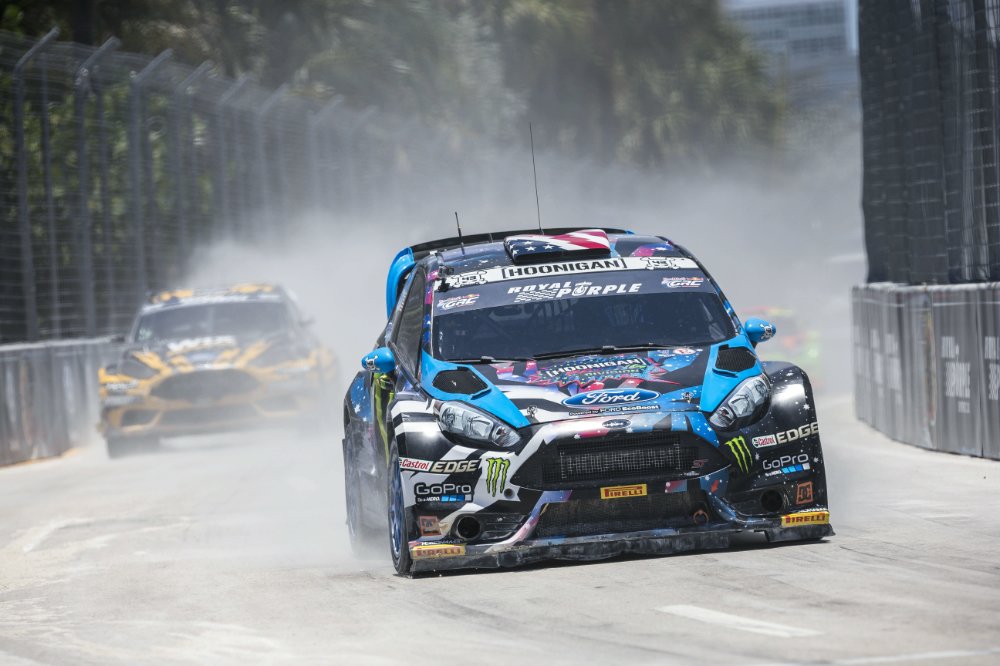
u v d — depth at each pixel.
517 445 24.78
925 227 48.31
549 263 29.80
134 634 22.28
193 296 66.88
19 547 34.75
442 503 25.03
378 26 153.12
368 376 31.27
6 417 62.75
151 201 87.00
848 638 17.95
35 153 73.38
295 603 23.81
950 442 44.06
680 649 18.06
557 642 19.09
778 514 25.30
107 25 123.50
